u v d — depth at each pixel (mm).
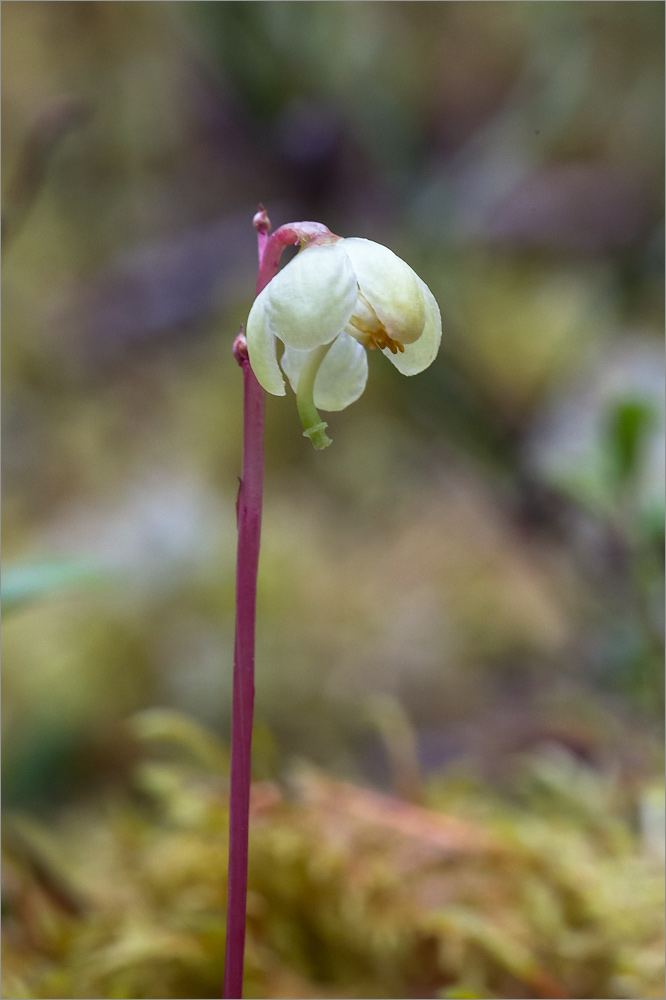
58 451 749
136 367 801
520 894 311
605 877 312
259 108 597
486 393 567
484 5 718
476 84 704
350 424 733
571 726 391
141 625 564
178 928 309
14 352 809
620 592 452
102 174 840
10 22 846
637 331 661
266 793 318
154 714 331
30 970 305
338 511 688
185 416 767
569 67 542
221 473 722
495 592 563
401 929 307
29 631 560
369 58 593
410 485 692
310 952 309
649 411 326
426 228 568
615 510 338
